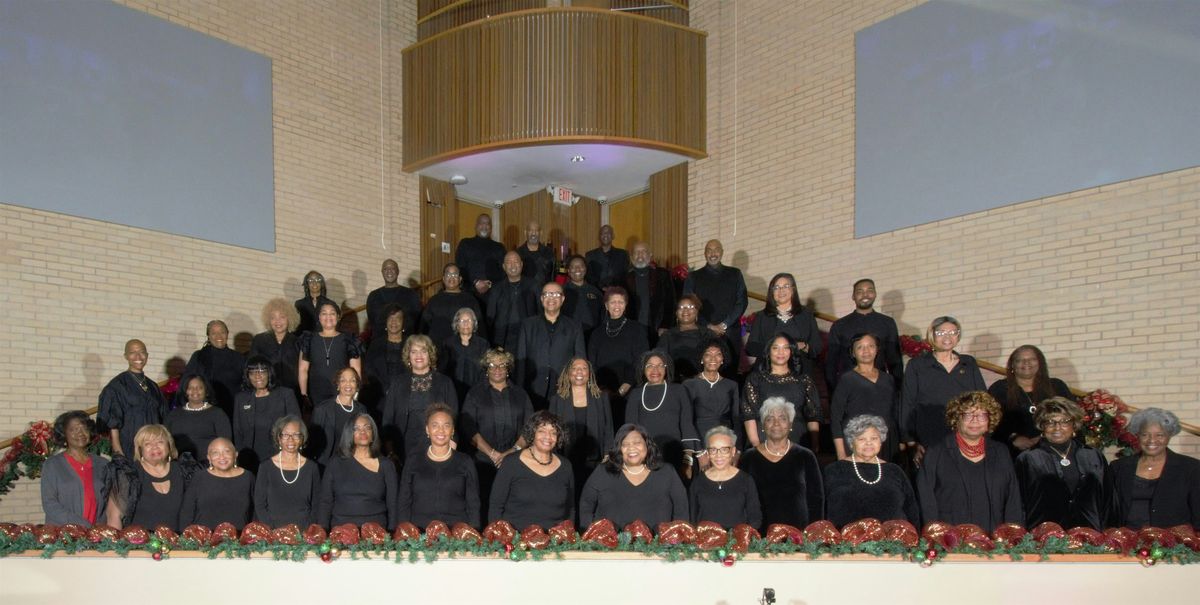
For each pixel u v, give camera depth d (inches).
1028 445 205.8
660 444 218.5
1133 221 250.4
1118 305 251.8
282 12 360.2
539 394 258.8
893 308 314.5
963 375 219.3
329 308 270.1
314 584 169.8
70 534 178.2
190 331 317.1
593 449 222.5
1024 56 281.9
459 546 167.5
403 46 407.8
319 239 365.1
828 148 343.3
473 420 231.0
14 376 269.9
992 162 288.2
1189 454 232.8
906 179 314.3
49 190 283.3
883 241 320.2
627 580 164.7
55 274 282.4
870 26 331.3
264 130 349.1
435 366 244.1
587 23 370.6
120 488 208.2
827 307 338.0
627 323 272.2
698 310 271.7
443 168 404.5
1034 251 273.6
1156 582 161.6
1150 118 249.1
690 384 232.5
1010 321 278.2
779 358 222.1
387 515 197.5
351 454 197.2
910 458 235.0
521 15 373.4
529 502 186.2
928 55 310.7
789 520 182.5
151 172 311.1
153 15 316.8
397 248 397.4
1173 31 245.9
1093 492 183.6
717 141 387.5
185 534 176.9
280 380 283.3
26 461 256.5
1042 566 161.6
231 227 334.0
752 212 371.6
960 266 294.5
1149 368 243.3
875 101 327.0
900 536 163.3
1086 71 265.3
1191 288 236.1
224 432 240.8
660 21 383.2
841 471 182.5
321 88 371.9
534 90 370.0
